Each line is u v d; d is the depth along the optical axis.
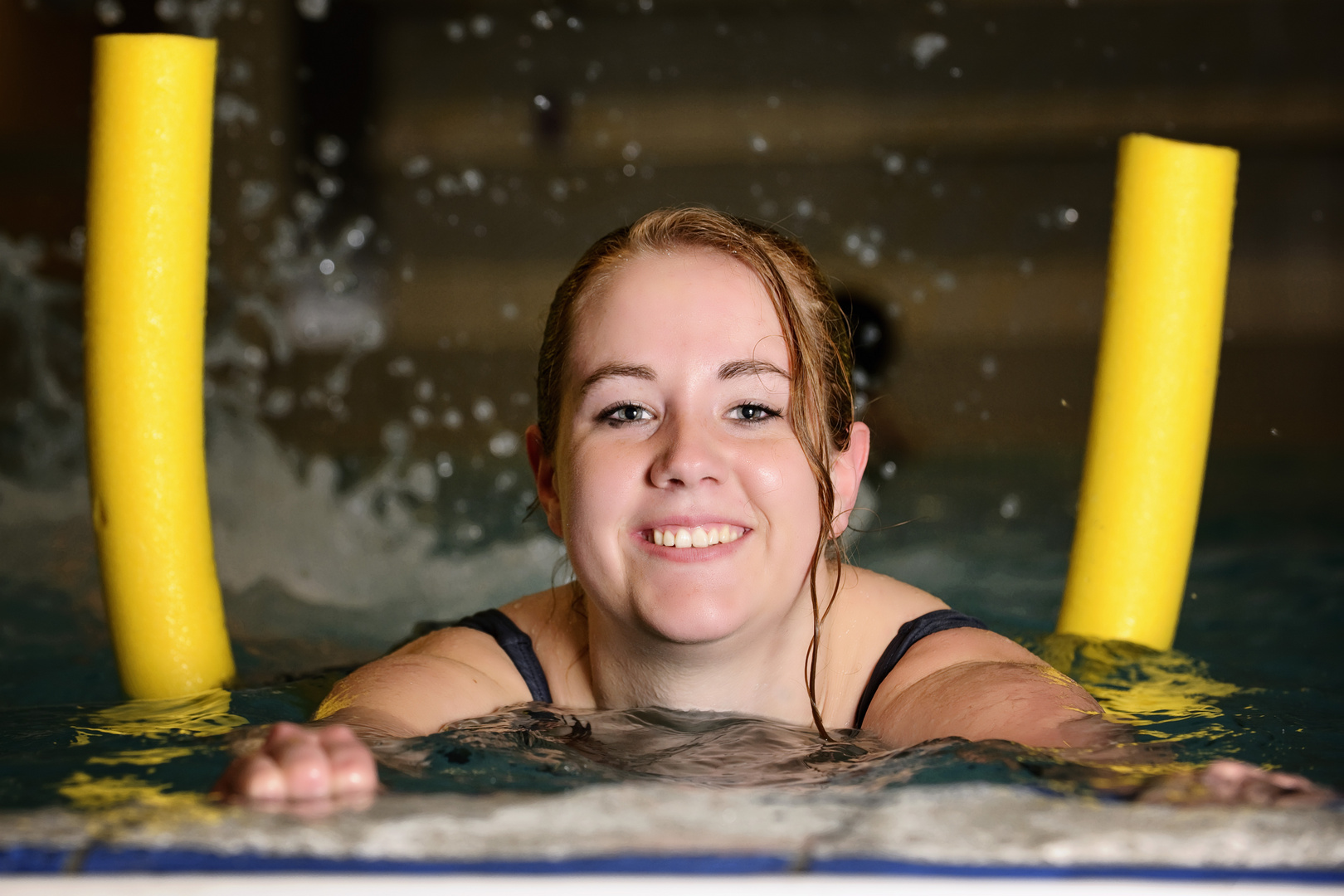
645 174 7.44
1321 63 7.15
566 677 1.33
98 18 7.30
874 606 1.37
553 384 1.27
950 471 4.85
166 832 0.78
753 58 7.39
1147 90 7.24
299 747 0.88
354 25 7.24
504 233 7.36
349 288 6.92
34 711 1.36
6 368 6.28
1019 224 7.28
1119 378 1.59
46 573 2.57
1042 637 1.62
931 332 7.21
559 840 0.77
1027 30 7.29
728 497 1.14
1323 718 1.36
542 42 7.41
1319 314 7.10
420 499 4.00
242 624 2.23
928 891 0.71
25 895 0.71
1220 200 1.56
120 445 1.42
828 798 0.85
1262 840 0.77
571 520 1.19
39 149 7.31
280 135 7.04
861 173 7.37
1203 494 4.13
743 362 1.16
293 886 0.72
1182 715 1.35
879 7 7.34
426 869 0.73
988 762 1.00
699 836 0.77
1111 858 0.74
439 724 1.19
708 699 1.25
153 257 1.41
